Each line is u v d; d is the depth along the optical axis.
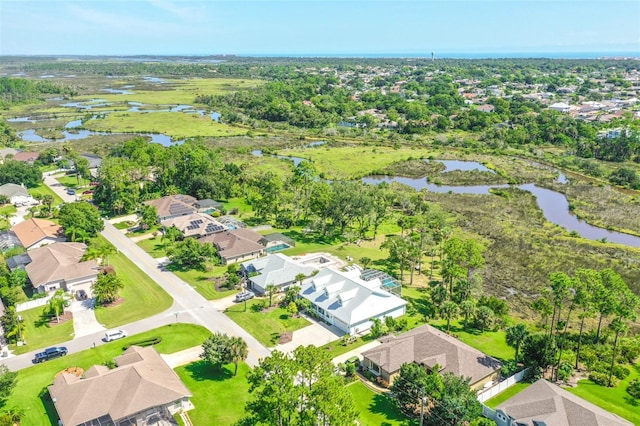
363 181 189.38
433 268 114.81
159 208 141.88
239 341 71.75
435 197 167.88
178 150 174.75
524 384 71.75
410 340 76.31
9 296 91.75
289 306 91.06
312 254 119.50
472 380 68.81
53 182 179.25
